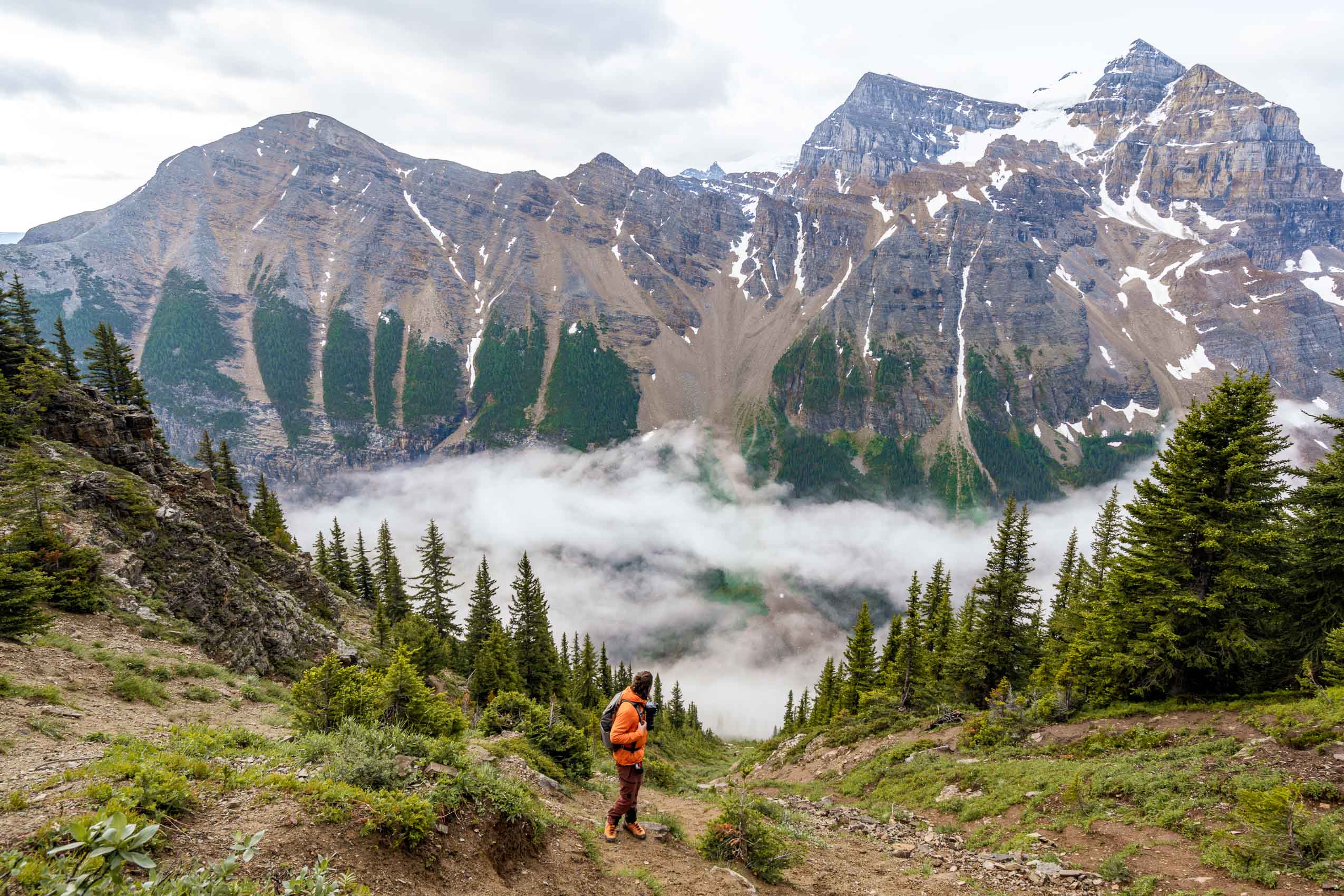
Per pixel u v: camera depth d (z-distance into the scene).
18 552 18.77
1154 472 23.52
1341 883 9.80
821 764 34.84
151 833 4.32
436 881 6.72
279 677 27.00
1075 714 24.17
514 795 8.80
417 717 13.32
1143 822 13.87
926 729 31.89
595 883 8.23
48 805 5.80
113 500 26.78
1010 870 12.61
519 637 52.44
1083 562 45.53
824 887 10.66
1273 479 21.22
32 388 31.12
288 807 6.69
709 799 19.41
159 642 21.55
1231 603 21.59
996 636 35.94
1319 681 19.86
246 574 31.56
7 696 12.19
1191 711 20.38
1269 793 11.48
